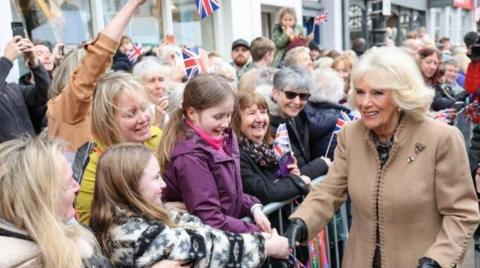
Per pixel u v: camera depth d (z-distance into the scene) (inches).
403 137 71.4
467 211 69.2
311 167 111.9
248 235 71.6
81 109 89.7
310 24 428.5
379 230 73.2
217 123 80.2
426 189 69.8
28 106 130.0
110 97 79.8
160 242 63.1
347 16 458.6
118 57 187.0
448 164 69.0
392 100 68.8
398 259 71.8
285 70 116.0
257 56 197.6
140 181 65.7
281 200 97.2
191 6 289.1
